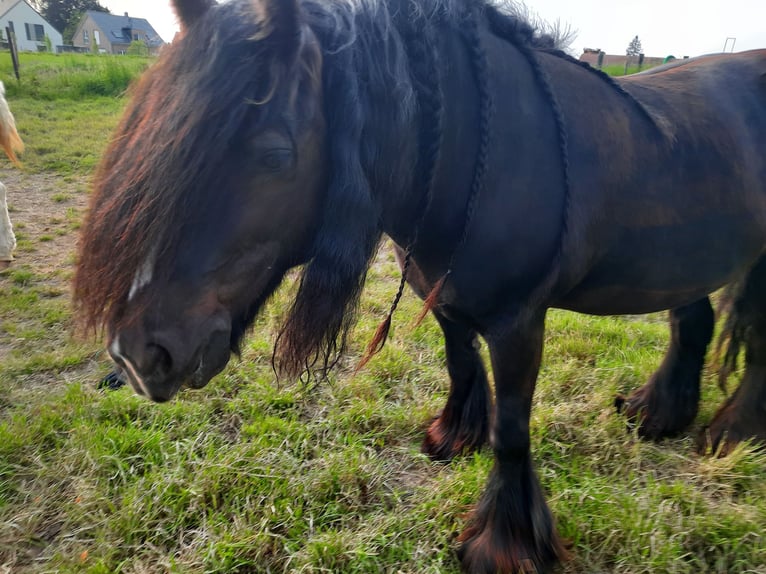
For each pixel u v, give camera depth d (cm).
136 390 117
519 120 150
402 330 328
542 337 163
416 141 135
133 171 100
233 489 196
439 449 224
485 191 146
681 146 169
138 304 104
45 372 283
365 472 205
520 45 158
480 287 154
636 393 253
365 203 117
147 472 206
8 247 354
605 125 161
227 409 245
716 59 210
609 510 183
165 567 168
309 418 245
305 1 118
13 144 360
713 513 184
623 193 160
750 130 186
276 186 108
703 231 174
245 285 114
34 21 4762
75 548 177
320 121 112
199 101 98
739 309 216
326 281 118
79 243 110
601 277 171
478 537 174
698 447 229
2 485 201
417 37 133
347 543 173
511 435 167
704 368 278
